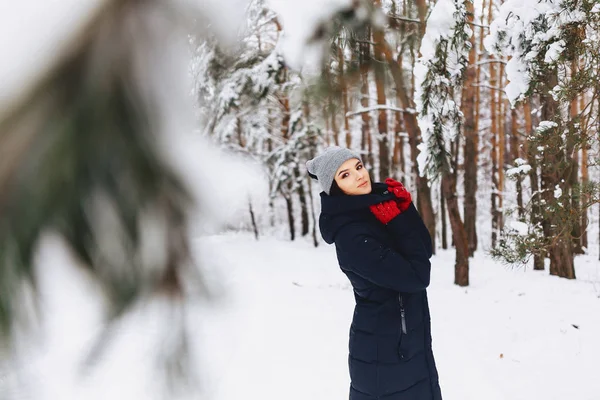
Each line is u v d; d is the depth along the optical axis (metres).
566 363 3.55
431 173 6.16
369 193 1.78
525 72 3.88
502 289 6.39
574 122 3.01
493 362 3.71
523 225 3.33
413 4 5.17
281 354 3.94
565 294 5.70
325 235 1.79
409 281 1.65
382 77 5.21
